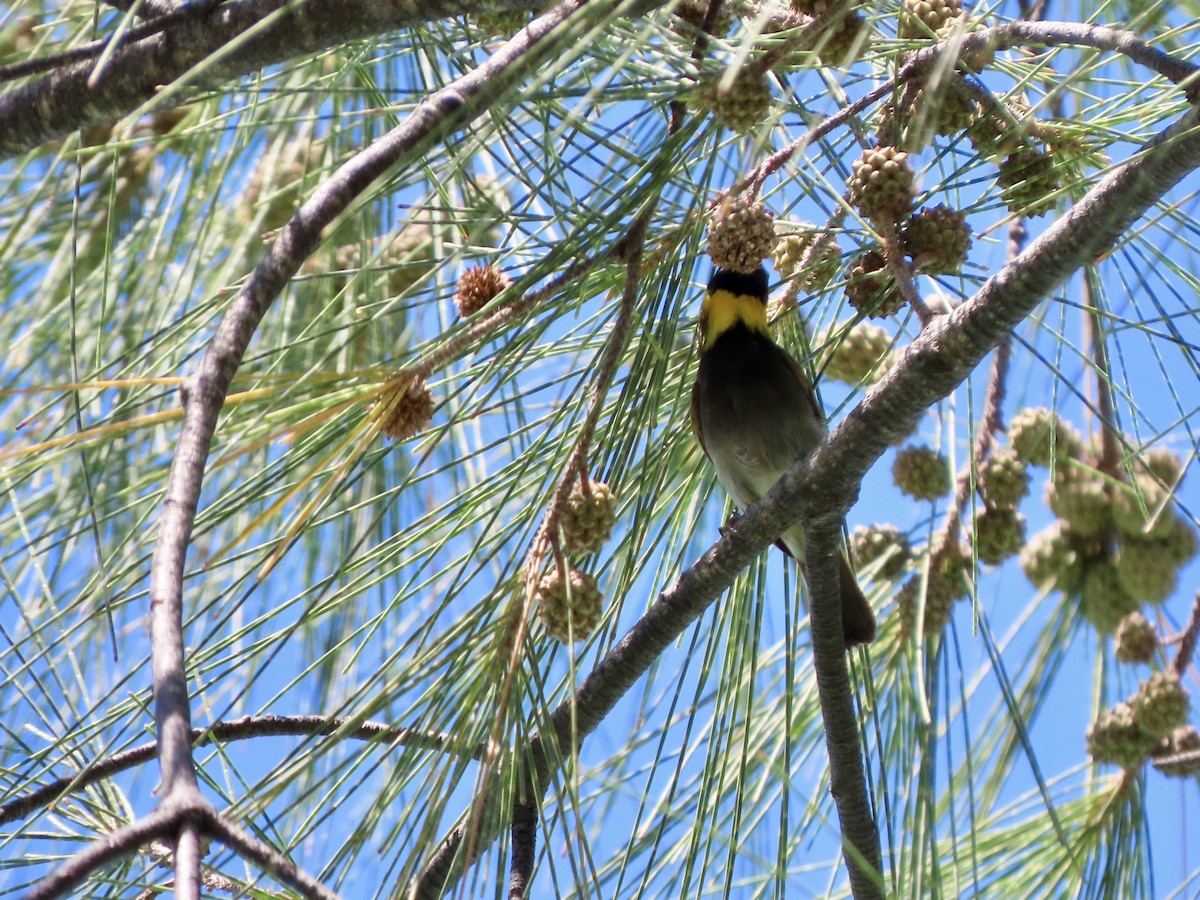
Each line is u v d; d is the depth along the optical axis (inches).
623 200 181.2
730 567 199.2
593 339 224.7
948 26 189.3
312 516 170.6
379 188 183.5
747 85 171.0
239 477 236.4
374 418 170.9
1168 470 270.8
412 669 168.4
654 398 197.3
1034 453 255.3
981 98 193.2
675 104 194.1
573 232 178.1
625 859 189.5
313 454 179.9
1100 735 267.6
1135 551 270.8
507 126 185.2
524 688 174.4
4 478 179.2
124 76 181.0
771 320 246.2
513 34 201.8
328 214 159.3
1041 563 279.4
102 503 188.1
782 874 194.1
